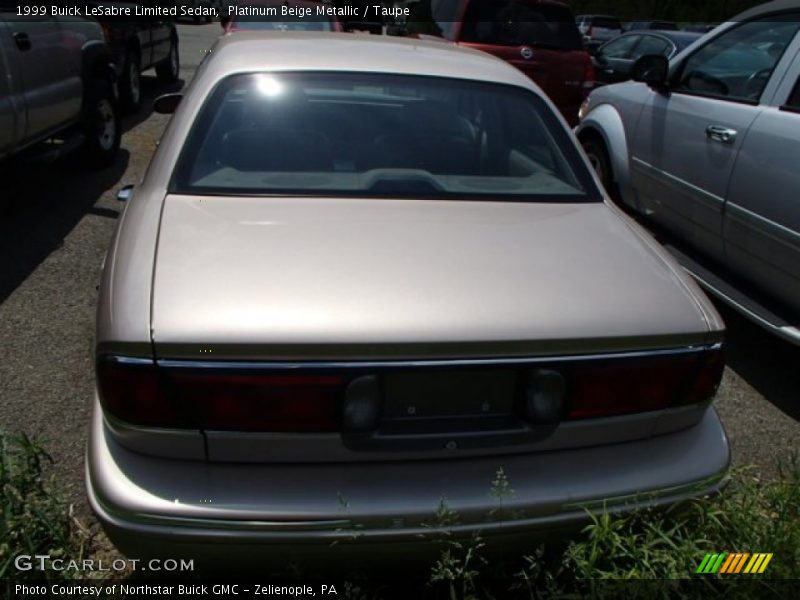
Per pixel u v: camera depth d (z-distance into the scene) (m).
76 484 2.40
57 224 4.87
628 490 1.83
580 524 1.81
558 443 1.81
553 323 1.75
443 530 1.70
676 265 2.19
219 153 2.36
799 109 3.25
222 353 1.59
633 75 4.41
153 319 1.64
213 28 19.62
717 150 3.70
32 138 4.79
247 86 2.55
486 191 2.43
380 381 1.66
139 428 1.63
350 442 1.68
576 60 7.54
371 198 2.29
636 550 1.84
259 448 1.66
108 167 6.34
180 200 2.18
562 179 2.61
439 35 7.68
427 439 1.71
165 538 1.61
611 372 1.78
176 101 4.34
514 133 2.69
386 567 1.79
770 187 3.29
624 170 4.69
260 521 1.62
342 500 1.66
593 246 2.17
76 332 3.44
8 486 2.05
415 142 2.54
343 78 2.63
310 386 1.62
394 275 1.84
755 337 3.90
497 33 7.29
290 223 2.07
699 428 1.99
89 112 5.83
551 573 1.99
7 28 4.40
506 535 1.76
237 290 1.73
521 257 2.02
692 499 1.90
